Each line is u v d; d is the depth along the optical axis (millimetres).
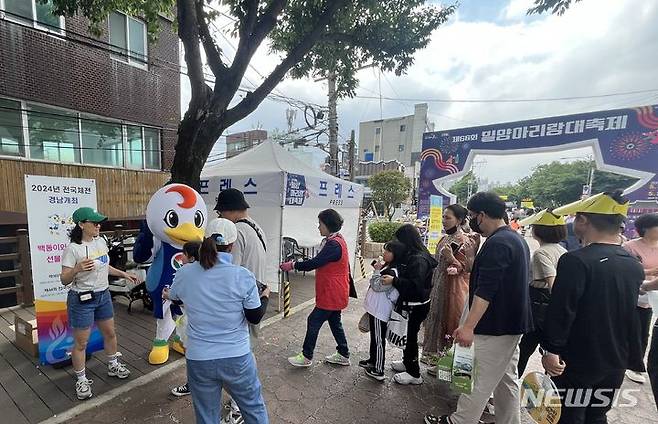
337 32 4691
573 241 3795
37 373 3020
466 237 3156
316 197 5898
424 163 7363
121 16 8508
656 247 3113
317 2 4383
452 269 2998
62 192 3264
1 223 5719
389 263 3008
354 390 2953
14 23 6816
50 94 7406
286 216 8570
